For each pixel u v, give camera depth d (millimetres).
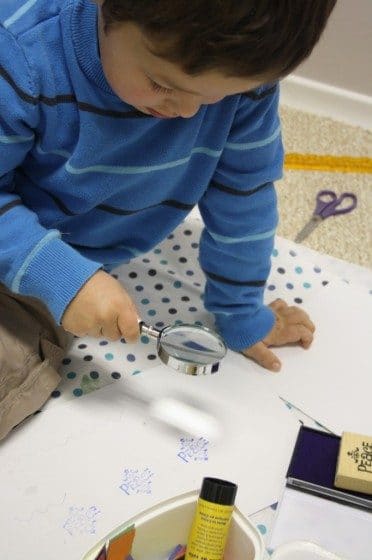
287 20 636
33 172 904
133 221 986
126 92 749
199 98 721
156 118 821
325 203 1361
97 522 862
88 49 769
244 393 1002
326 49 1491
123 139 834
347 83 1531
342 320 1113
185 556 821
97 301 840
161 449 932
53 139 839
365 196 1394
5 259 843
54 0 790
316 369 1047
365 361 1066
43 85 788
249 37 629
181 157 887
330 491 906
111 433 938
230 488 798
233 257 995
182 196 964
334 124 1534
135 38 661
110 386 982
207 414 972
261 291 1046
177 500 818
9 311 940
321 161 1449
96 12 754
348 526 885
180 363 835
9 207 856
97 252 1016
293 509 893
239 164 930
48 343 960
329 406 1010
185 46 633
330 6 671
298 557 824
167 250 1163
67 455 912
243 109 873
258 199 958
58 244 847
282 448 954
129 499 885
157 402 974
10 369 910
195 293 1117
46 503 870
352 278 1213
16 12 784
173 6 607
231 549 824
